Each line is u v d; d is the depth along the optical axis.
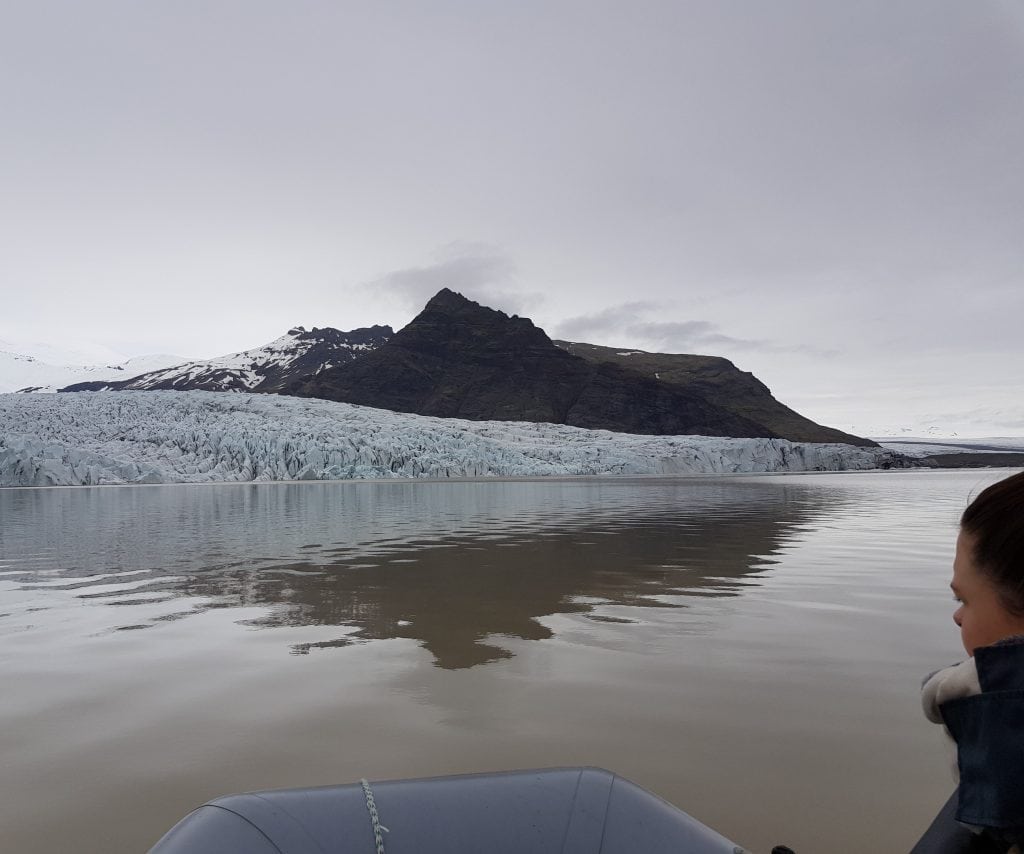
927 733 2.90
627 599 5.81
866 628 4.77
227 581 6.76
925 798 2.34
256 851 0.93
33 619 5.17
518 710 3.21
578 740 2.85
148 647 4.38
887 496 22.44
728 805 2.29
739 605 5.54
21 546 9.72
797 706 3.24
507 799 1.08
